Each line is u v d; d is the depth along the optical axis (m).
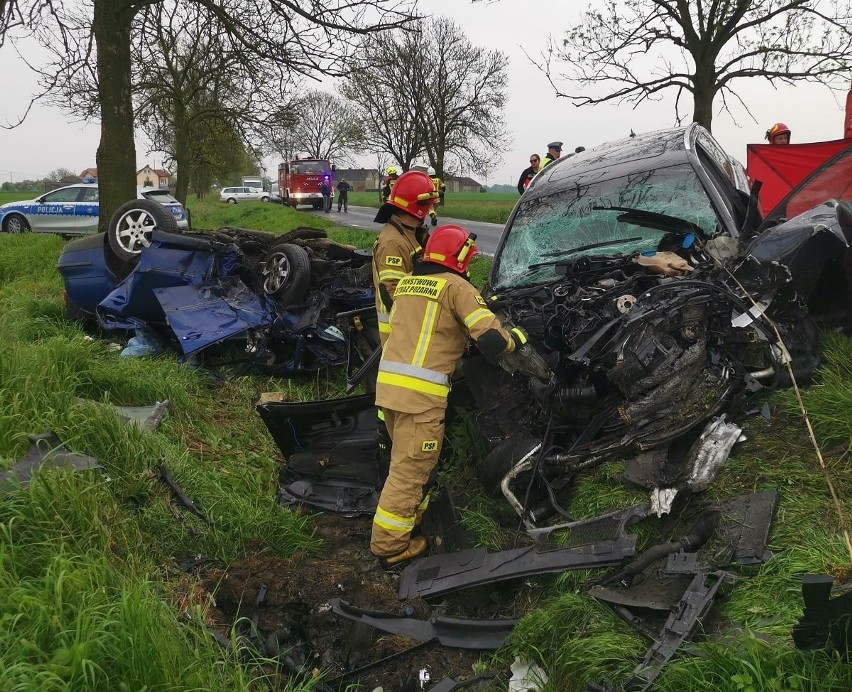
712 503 3.04
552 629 2.70
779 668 2.07
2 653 2.21
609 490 3.36
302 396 6.02
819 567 2.49
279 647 3.02
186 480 3.96
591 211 4.82
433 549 3.67
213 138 23.81
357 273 6.71
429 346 3.44
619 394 3.60
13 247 13.53
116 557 3.08
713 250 3.92
